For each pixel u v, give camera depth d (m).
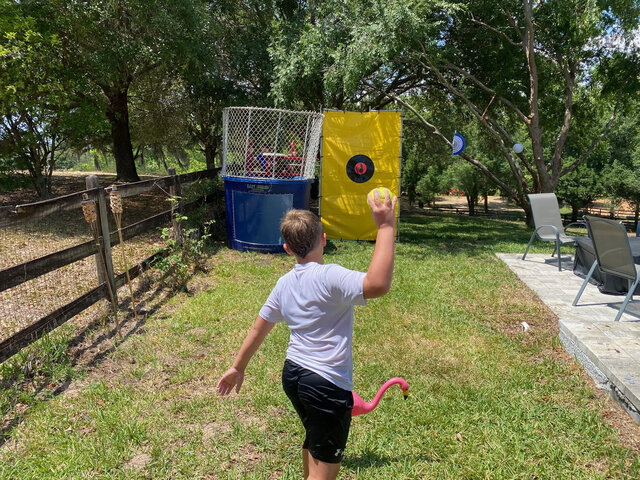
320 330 1.98
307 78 11.95
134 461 2.93
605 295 6.21
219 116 17.45
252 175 8.80
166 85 17.72
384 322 5.29
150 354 4.36
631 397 3.38
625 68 14.33
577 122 16.70
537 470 2.86
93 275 6.49
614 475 2.82
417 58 12.09
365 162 10.15
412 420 3.38
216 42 15.54
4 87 9.71
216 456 2.96
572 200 33.94
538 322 5.34
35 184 12.14
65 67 11.56
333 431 1.98
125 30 12.02
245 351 2.22
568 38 13.23
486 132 19.23
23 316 5.02
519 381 3.94
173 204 6.94
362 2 10.96
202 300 5.89
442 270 7.71
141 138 23.06
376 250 1.80
